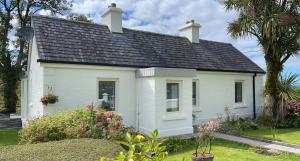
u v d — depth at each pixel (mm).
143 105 12477
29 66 15297
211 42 18484
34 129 7504
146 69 12125
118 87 12594
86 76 11766
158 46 15117
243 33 14859
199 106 15180
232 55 18188
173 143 9641
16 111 23453
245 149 9555
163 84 11984
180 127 12438
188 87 12805
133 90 12977
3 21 24469
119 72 12617
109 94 12508
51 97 10711
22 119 16250
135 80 13055
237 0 14984
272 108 14945
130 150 2889
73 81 11453
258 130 13359
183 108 12602
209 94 15656
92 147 4922
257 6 14719
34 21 12367
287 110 14906
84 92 11711
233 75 16859
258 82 18203
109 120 8062
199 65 15211
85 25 13672
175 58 14820
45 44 11430
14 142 10695
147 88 12211
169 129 12094
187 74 12617
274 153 8898
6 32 23906
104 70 12211
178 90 12664
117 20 14367
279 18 13648
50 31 12250
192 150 9344
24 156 4316
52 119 8008
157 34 16094
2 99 23984
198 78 15172
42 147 4910
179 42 16484
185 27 17531
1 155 4387
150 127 11945
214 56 16922
